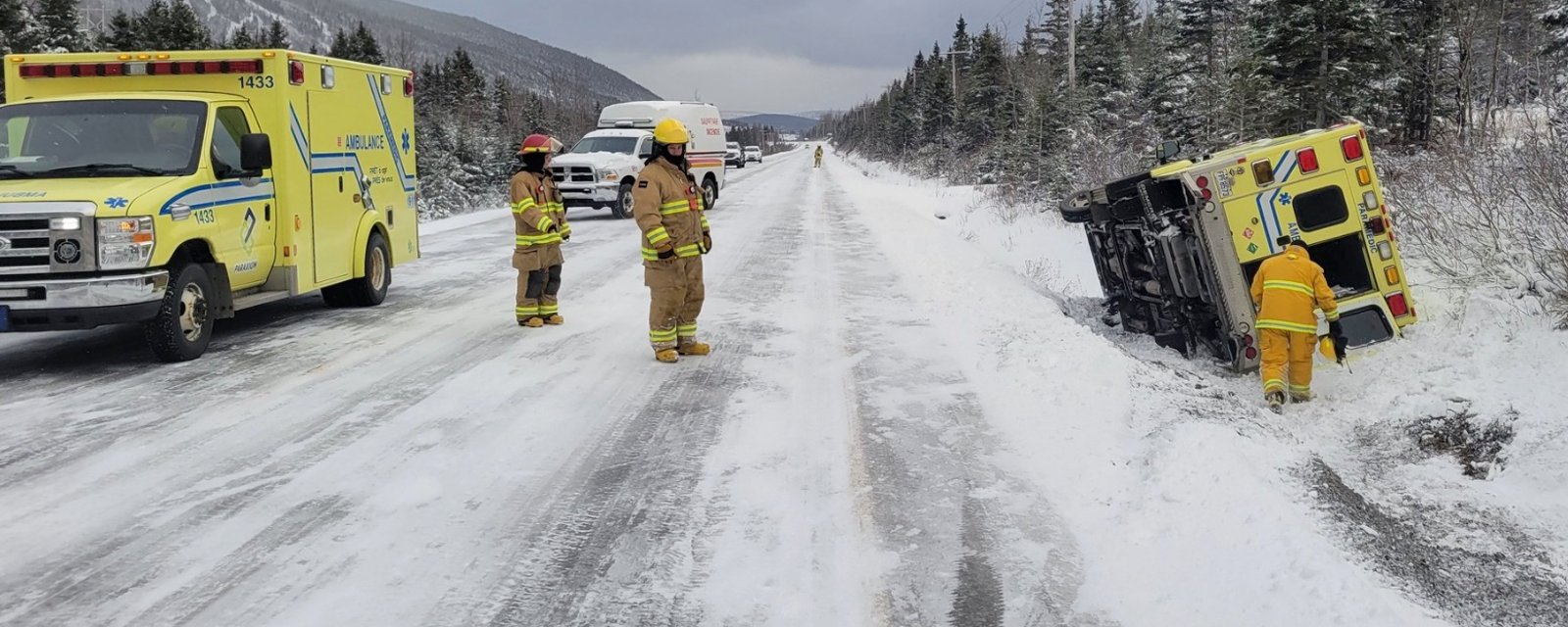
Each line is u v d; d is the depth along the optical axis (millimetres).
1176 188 8758
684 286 7906
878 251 16172
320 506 4727
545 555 4238
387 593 3859
